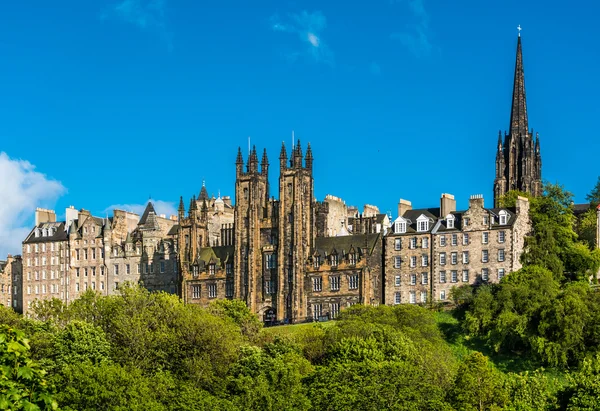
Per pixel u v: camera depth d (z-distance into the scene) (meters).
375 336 182.25
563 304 194.38
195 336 174.00
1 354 63.91
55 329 184.25
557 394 153.25
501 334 197.12
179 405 144.12
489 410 146.62
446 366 166.50
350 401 145.75
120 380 145.88
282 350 182.88
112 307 191.62
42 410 64.06
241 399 151.00
